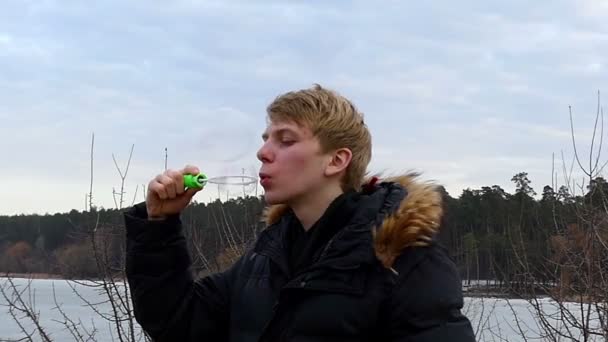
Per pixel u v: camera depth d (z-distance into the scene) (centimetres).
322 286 183
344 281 183
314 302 184
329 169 198
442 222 192
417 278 182
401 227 181
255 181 214
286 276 196
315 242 196
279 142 200
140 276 209
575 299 543
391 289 182
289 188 196
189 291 214
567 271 543
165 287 210
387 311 183
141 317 212
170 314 211
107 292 488
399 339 183
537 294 573
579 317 536
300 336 184
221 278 220
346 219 195
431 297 181
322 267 183
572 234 554
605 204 548
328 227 195
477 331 609
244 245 477
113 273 495
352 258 183
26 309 526
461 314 185
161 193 204
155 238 207
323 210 199
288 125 197
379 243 182
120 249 501
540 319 542
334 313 181
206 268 493
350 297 182
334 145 198
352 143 200
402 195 192
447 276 185
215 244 534
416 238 183
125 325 534
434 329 180
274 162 198
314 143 196
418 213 183
